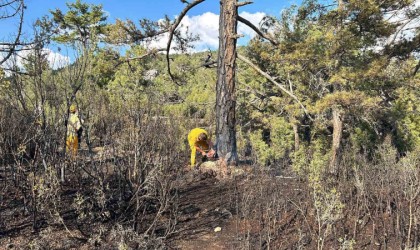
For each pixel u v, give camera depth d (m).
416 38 10.43
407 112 12.65
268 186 6.18
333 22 9.05
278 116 17.41
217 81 8.41
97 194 4.62
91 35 5.59
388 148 9.89
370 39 8.94
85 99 6.28
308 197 5.39
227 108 8.23
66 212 4.71
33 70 4.98
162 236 4.61
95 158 6.04
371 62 8.84
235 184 6.38
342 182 5.90
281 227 4.96
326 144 16.19
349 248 4.23
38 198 4.36
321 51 8.80
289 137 17.89
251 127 18.69
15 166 5.11
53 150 5.21
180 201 5.78
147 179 4.59
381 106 10.28
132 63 10.13
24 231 4.29
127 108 5.99
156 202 5.32
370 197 5.55
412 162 6.08
